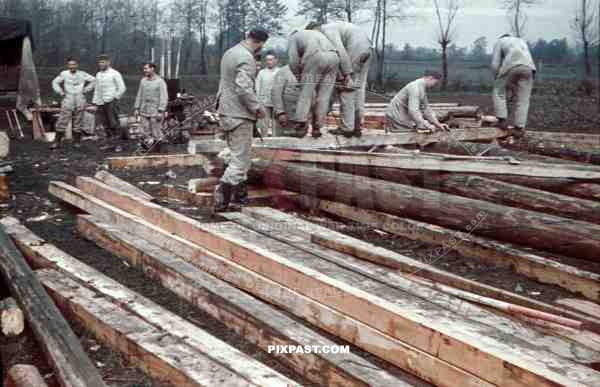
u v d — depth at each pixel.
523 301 4.62
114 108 13.18
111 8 27.70
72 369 3.46
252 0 26.73
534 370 3.18
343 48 6.43
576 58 33.50
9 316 4.25
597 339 4.07
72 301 4.46
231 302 4.39
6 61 15.45
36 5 26.88
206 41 28.41
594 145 11.43
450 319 4.08
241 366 3.55
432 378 3.60
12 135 14.01
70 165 10.41
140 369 3.78
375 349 3.94
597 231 5.09
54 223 6.97
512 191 6.24
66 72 12.89
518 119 10.82
